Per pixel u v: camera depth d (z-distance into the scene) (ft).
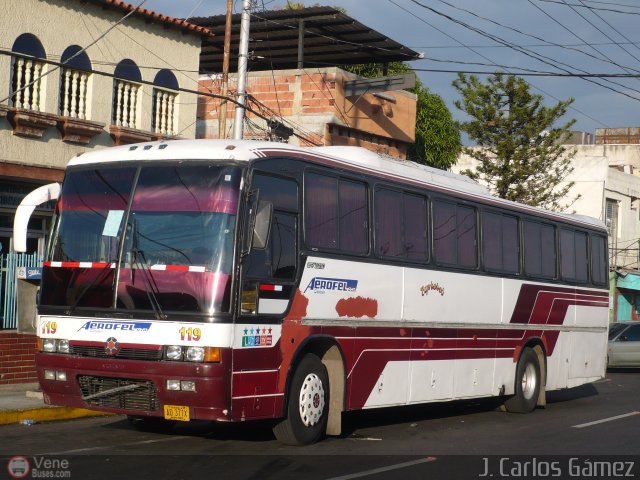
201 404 35.12
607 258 73.36
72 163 39.63
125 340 35.96
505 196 119.75
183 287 35.65
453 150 133.90
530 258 61.26
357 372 43.65
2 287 59.93
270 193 38.34
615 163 181.78
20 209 40.27
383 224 46.26
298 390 39.96
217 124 101.65
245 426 46.93
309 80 97.60
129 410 36.55
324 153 42.86
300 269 39.70
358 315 43.73
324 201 41.88
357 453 39.50
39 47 65.16
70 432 43.60
